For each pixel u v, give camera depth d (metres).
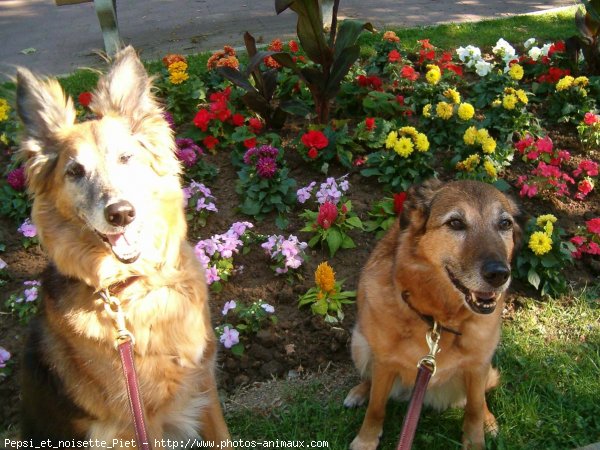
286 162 1.68
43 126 0.94
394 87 1.97
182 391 0.93
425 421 1.07
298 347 1.22
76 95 2.15
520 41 2.52
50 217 0.91
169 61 2.03
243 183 1.54
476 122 1.78
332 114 1.92
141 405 0.78
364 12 3.15
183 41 2.85
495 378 1.09
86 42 2.94
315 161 1.66
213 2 3.59
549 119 1.89
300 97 1.98
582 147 1.76
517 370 1.15
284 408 1.10
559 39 2.51
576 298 1.31
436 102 1.87
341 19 3.01
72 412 0.91
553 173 1.53
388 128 1.70
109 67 0.99
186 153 1.57
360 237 1.48
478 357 0.96
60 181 0.90
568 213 1.54
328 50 1.66
